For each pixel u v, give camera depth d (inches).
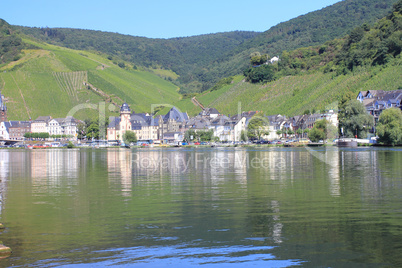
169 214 1584.6
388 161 3558.1
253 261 1121.4
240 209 1649.9
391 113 5723.4
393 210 1596.9
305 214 1555.1
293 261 1118.4
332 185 2223.2
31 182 2544.3
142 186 2299.5
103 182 2500.0
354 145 6038.4
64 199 1915.6
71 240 1288.1
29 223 1480.1
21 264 1109.1
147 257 1151.6
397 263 1097.4
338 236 1295.5
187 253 1176.8
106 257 1152.8
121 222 1478.8
